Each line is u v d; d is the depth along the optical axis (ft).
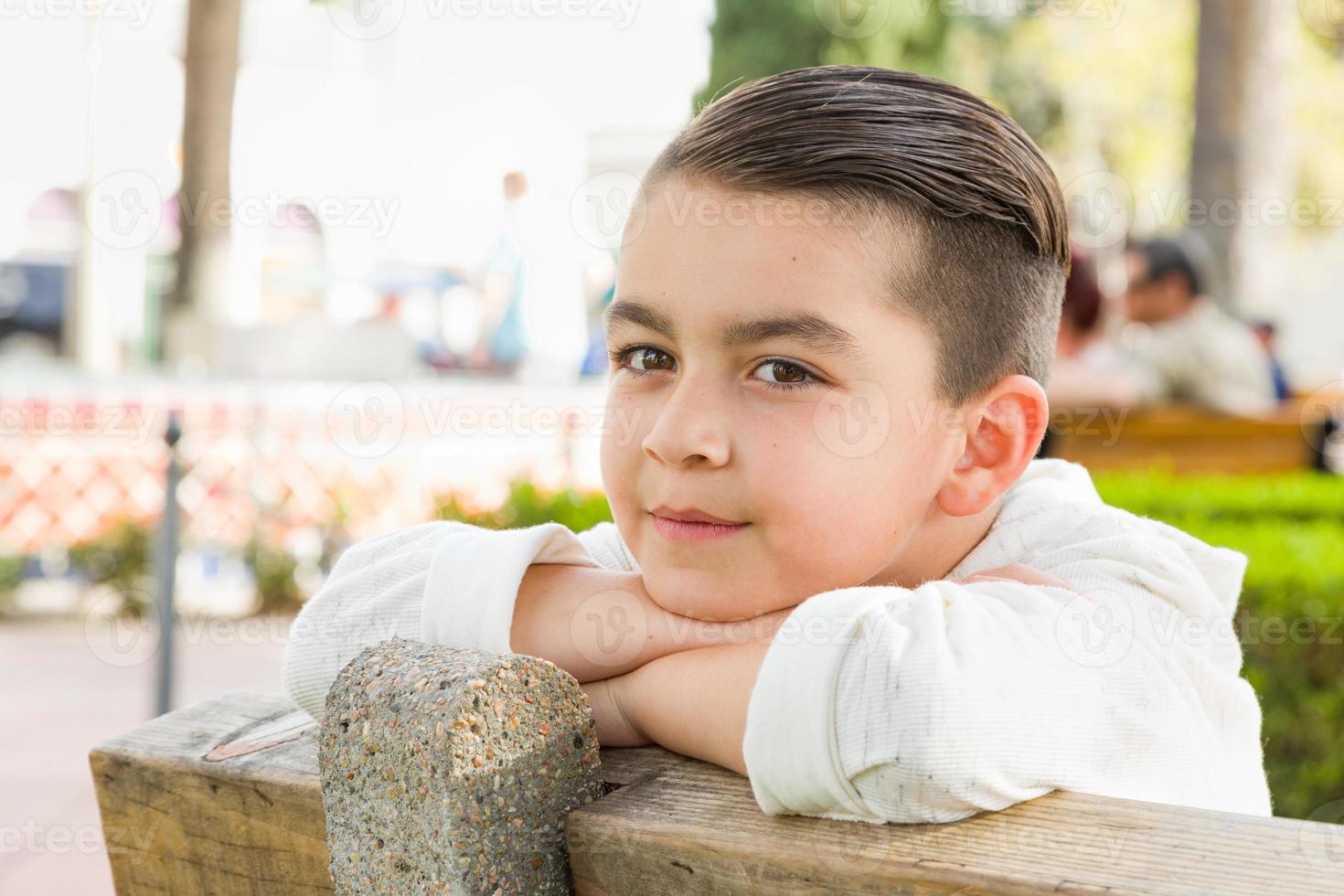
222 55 22.18
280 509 20.88
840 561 2.90
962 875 2.04
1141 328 16.14
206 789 2.96
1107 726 2.59
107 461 20.36
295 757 2.96
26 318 28.35
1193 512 11.76
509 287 22.93
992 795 2.30
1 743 13.06
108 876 9.76
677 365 2.97
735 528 2.89
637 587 3.10
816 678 2.31
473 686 2.35
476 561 3.16
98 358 24.45
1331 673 8.35
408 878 2.40
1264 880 1.98
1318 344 44.50
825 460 2.82
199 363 21.43
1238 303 25.39
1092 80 47.62
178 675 15.89
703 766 2.74
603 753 2.88
